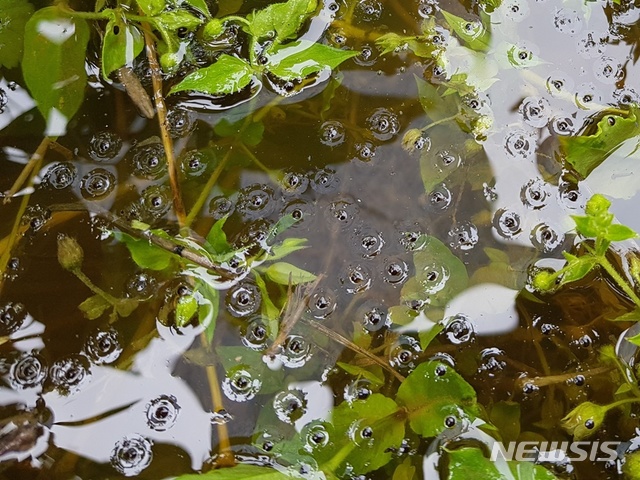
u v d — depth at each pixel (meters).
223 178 0.16
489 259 0.16
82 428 0.15
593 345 0.16
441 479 0.15
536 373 0.16
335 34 0.17
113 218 0.16
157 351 0.15
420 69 0.17
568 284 0.16
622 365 0.16
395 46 0.17
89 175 0.16
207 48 0.17
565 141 0.16
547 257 0.16
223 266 0.16
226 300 0.16
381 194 0.16
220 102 0.17
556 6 0.17
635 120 0.16
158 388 0.15
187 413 0.15
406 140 0.16
